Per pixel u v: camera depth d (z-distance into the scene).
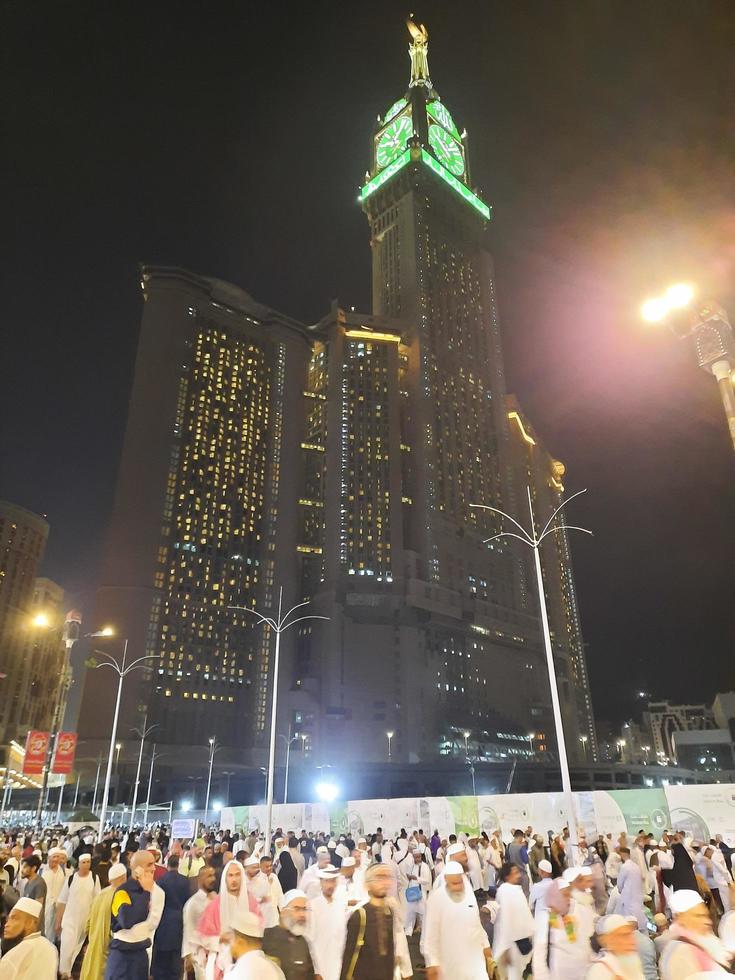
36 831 43.47
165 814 89.38
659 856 17.41
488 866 20.47
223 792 152.75
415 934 20.61
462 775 171.25
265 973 5.85
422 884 20.39
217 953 10.15
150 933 10.20
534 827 26.81
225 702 184.00
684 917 6.64
